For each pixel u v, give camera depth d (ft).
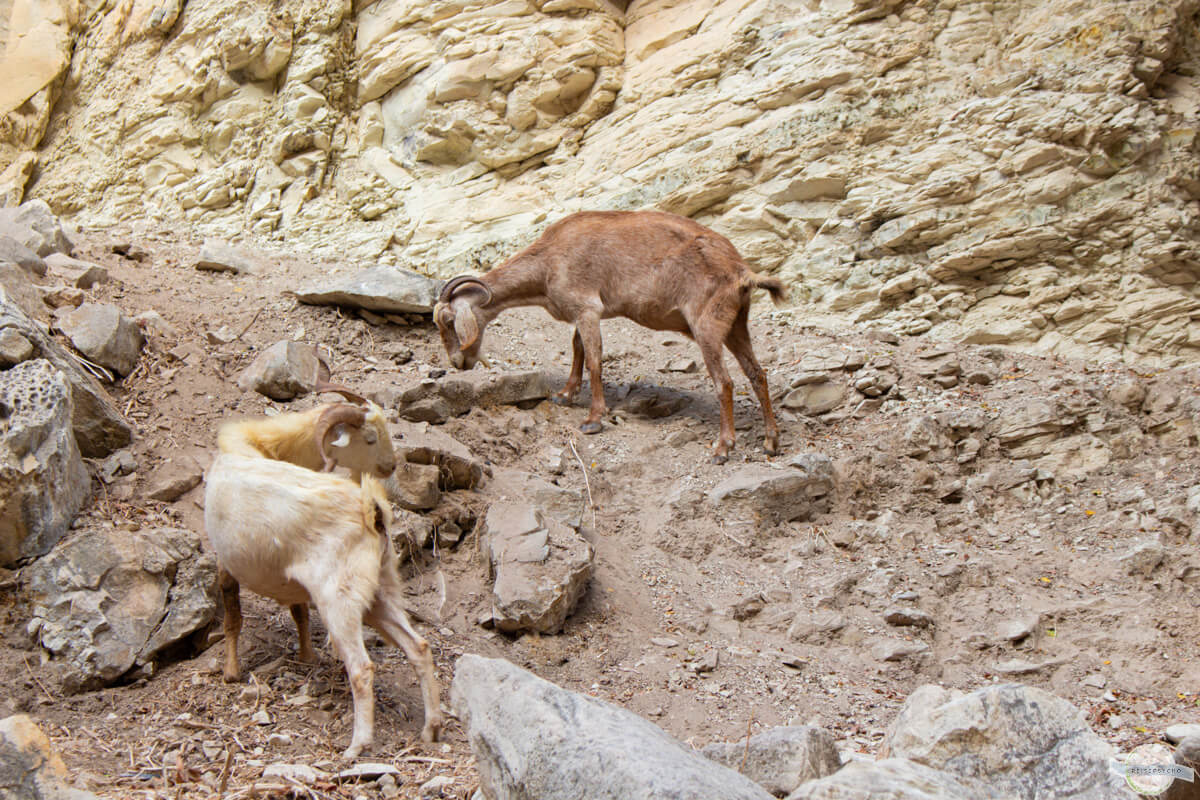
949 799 8.95
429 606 18.75
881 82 34.63
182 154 41.34
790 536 23.49
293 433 15.74
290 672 15.51
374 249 37.32
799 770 11.41
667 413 28.17
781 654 19.39
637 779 8.99
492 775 10.55
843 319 32.37
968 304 31.71
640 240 27.02
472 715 11.05
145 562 16.19
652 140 36.63
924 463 25.71
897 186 32.96
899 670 19.34
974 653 20.10
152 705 14.44
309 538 13.44
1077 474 25.45
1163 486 24.68
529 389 27.09
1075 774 10.27
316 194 39.93
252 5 41.29
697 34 38.70
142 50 43.04
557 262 27.22
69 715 14.05
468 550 20.63
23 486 16.03
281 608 17.39
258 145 40.73
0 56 43.11
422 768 12.92
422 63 39.29
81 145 42.57
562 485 23.90
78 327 22.18
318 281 29.73
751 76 36.63
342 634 13.08
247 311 28.30
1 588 15.70
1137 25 32.58
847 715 17.29
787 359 30.27
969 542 23.73
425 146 38.88
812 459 24.58
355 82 41.14
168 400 22.15
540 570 19.08
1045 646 20.24
